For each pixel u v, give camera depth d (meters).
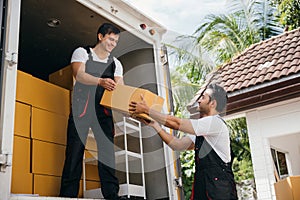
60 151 2.39
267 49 5.74
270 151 4.63
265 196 4.51
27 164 2.12
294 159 5.19
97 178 2.74
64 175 2.21
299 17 8.70
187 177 6.14
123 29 2.71
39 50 3.43
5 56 1.75
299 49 5.17
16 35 1.83
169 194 2.63
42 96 2.35
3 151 1.60
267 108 4.70
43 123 2.31
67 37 3.28
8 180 1.59
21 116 2.16
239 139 7.63
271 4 9.22
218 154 2.32
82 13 2.96
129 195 2.45
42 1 2.79
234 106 4.72
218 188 2.24
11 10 1.84
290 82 4.40
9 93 1.71
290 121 4.51
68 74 2.80
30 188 2.11
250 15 9.34
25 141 2.15
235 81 5.09
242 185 7.20
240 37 9.27
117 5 2.65
